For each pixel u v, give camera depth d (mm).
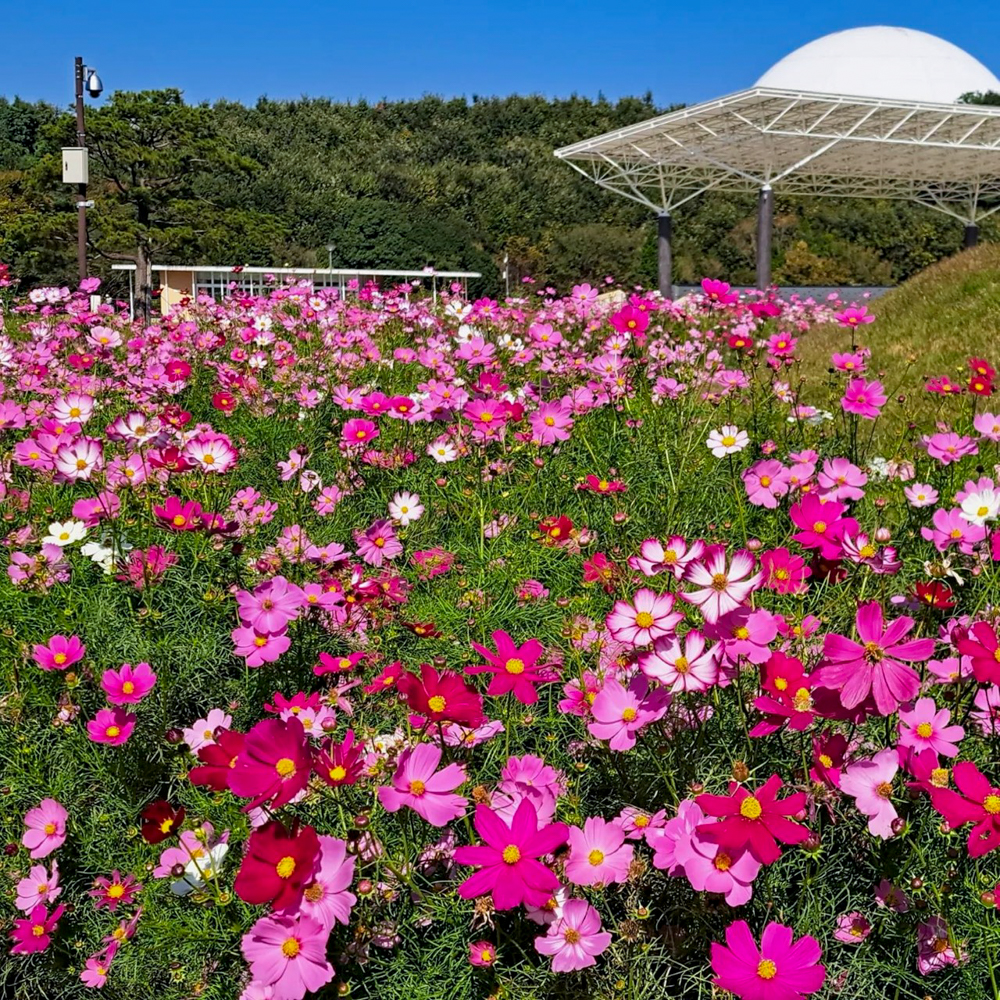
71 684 2041
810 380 5547
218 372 4613
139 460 2898
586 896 1620
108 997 1799
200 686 2355
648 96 62312
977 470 3396
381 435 3941
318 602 2156
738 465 3695
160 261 24328
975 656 1537
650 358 4750
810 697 1516
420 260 34375
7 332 6289
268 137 52344
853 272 41406
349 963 1601
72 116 22641
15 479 3244
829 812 1657
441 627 2482
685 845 1408
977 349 7164
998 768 1834
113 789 2109
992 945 1560
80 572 2621
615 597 2451
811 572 2117
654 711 1640
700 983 1546
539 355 4938
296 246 38406
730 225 44344
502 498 3293
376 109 58094
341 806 1646
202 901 1676
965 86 58906
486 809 1434
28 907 1806
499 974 1595
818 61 59281
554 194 48281
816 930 1589
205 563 2662
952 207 43406
